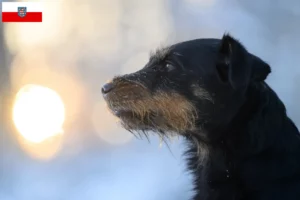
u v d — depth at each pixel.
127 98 5.85
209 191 5.56
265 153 5.38
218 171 5.52
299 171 5.35
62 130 19.61
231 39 5.52
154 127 5.86
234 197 5.39
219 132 5.53
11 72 25.94
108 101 5.95
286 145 5.41
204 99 5.61
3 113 18.70
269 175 5.31
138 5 37.81
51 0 34.56
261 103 5.46
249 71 5.29
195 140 5.78
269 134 5.41
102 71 35.28
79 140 21.20
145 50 35.91
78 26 37.44
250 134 5.41
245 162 5.39
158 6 36.00
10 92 20.86
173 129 5.86
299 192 5.25
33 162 17.69
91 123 23.73
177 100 5.69
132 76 5.95
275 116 5.47
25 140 18.30
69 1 36.75
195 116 5.64
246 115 5.46
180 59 5.74
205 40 5.83
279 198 5.23
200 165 5.74
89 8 38.06
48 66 32.09
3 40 25.89
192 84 5.67
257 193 5.31
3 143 18.16
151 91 5.80
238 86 5.26
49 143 18.86
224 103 5.53
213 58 5.64
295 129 5.58
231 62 5.31
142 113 5.83
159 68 5.88
